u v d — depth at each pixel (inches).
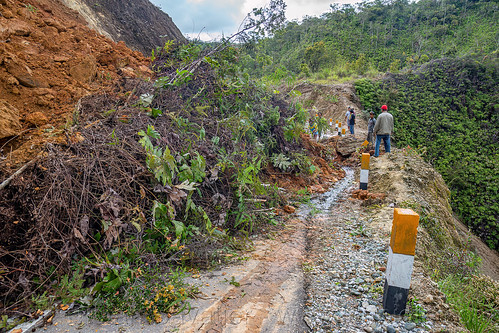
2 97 152.7
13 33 195.6
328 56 1834.4
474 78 1519.4
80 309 97.8
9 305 96.4
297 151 313.7
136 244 122.5
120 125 156.9
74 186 119.0
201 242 141.3
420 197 245.1
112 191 122.2
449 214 301.7
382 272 129.0
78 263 108.8
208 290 112.1
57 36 225.0
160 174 136.5
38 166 116.1
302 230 186.4
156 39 493.4
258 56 291.4
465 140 1226.0
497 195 967.0
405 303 99.3
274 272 130.5
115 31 396.8
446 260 180.4
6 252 100.0
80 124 148.9
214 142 191.3
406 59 2263.8
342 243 164.1
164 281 110.7
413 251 96.7
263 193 194.4
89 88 191.3
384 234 171.2
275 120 286.2
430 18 3245.6
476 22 2923.2
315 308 104.3
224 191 178.5
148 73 254.1
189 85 233.0
